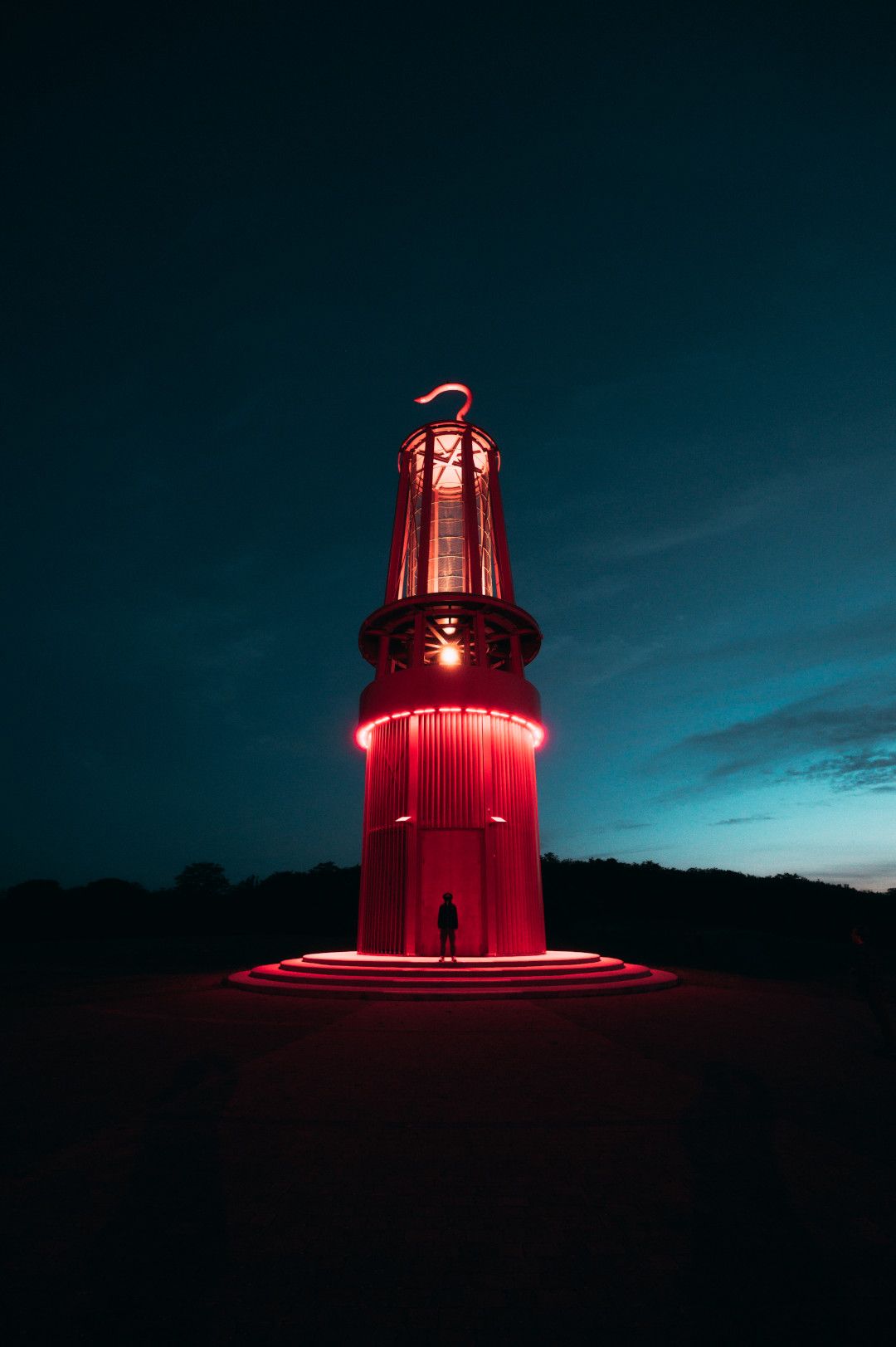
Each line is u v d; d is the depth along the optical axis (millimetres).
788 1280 3578
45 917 51656
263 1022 10664
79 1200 4488
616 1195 4562
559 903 53062
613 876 62094
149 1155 5250
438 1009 11828
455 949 16844
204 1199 4504
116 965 24609
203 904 57062
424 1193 4590
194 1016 11297
